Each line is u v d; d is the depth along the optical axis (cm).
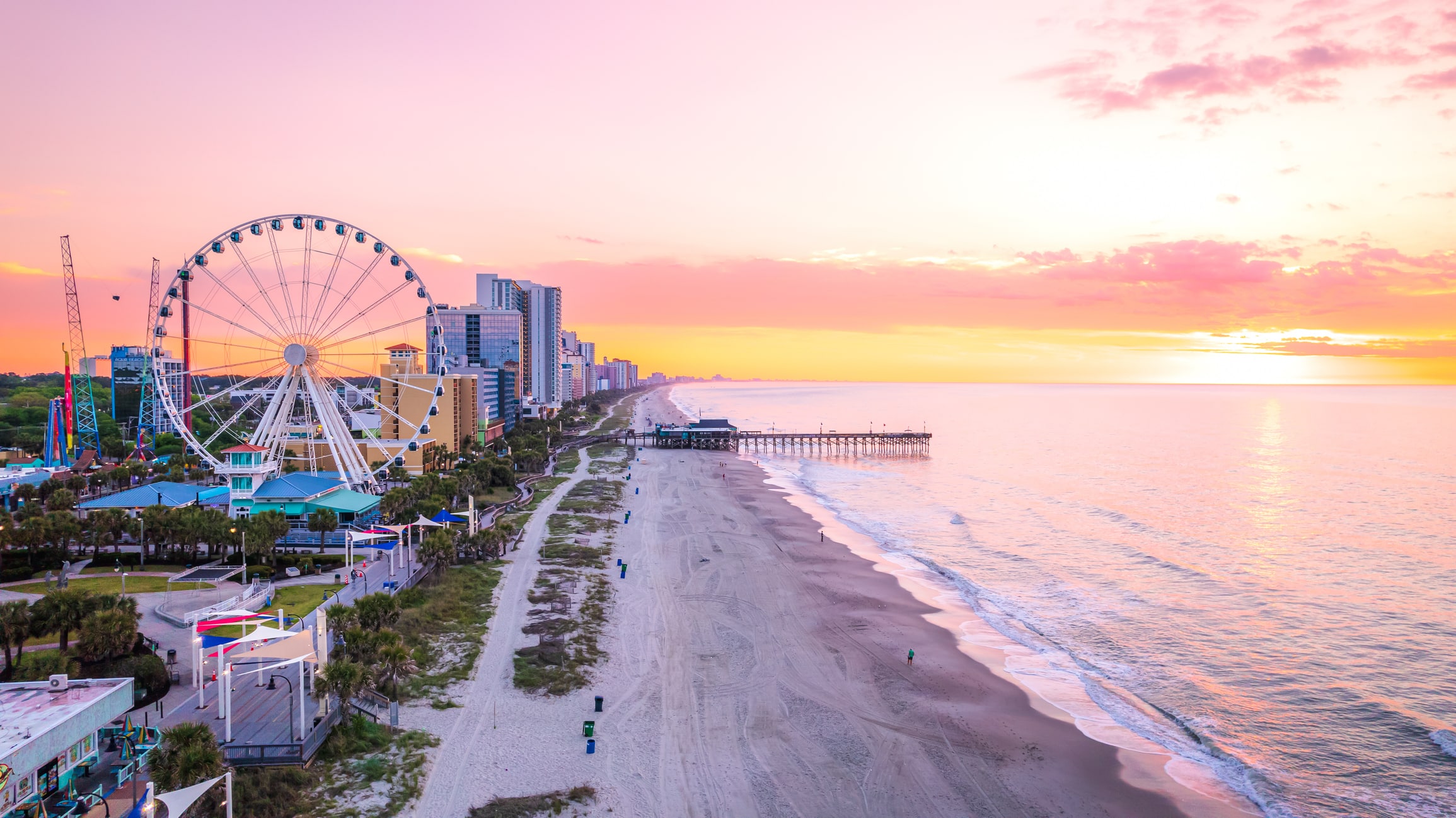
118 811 3731
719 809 4428
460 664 6234
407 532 9988
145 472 14112
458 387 18300
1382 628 7800
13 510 11225
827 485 18188
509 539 10300
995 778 4922
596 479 17362
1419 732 5619
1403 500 15512
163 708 4928
